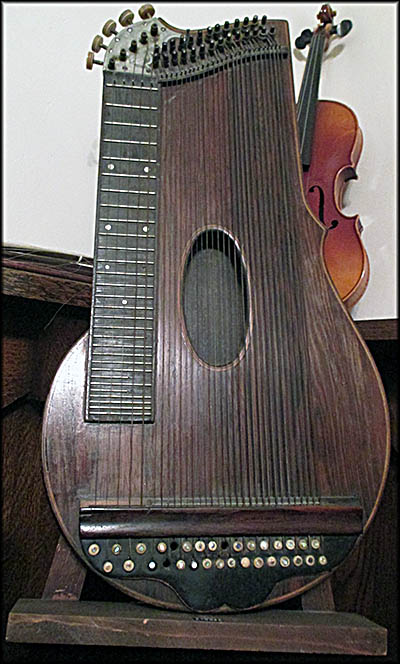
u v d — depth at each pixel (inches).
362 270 33.0
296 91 40.4
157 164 27.5
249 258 27.3
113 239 26.2
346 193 39.4
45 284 29.2
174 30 29.5
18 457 32.1
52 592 23.9
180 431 24.7
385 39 41.0
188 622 21.8
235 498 24.3
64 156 37.9
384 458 25.3
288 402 25.6
